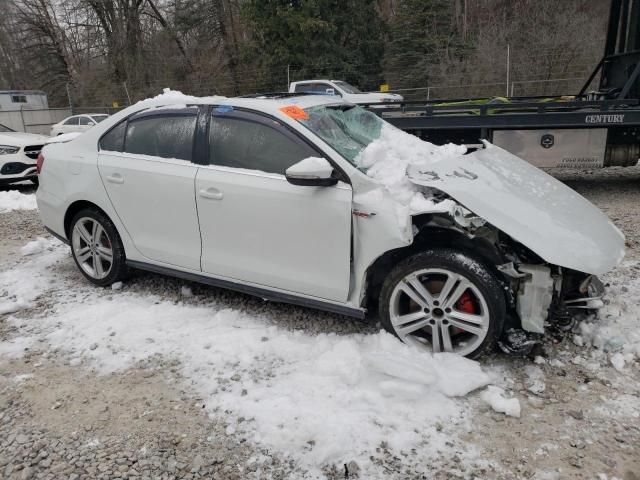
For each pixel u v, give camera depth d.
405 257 3.46
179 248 4.16
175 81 31.92
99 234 4.66
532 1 23.41
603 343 3.45
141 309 4.26
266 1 24.83
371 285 3.61
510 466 2.54
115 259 4.58
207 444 2.75
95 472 2.58
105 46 33.53
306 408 2.95
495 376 3.21
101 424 2.94
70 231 4.89
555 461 2.56
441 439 2.71
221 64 30.64
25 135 10.42
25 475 2.57
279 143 3.69
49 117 31.12
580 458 2.57
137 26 32.06
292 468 2.56
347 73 25.16
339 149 3.56
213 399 3.09
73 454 2.71
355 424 2.81
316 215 3.46
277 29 24.70
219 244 3.93
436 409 2.93
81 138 4.73
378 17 26.83
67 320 4.12
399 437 2.72
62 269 5.35
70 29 34.97
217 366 3.42
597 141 7.61
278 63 25.06
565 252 3.11
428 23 25.77
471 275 3.16
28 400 3.18
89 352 3.66
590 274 3.35
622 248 3.46
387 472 2.52
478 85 21.28
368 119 4.51
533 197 3.55
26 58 37.16
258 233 3.72
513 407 2.88
